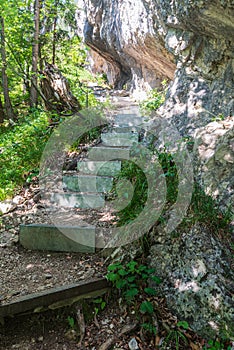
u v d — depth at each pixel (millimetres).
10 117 6176
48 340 1820
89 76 12055
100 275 2088
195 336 1735
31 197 3367
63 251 2449
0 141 4648
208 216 2158
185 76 4035
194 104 3721
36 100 6086
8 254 2418
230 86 3305
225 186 2430
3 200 3271
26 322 1876
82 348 1767
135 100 7145
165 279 1970
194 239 2004
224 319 1688
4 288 1982
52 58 6738
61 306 1923
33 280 2080
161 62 5980
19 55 6211
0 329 1813
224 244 2027
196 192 2393
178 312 1833
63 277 2107
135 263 2020
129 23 6578
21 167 3941
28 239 2498
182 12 3176
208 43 3457
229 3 2488
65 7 6375
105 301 1994
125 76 11211
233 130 2682
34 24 5879
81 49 7043
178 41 3855
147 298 1926
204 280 1829
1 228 2787
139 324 1824
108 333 1821
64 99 5039
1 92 6824
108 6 9023
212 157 2645
